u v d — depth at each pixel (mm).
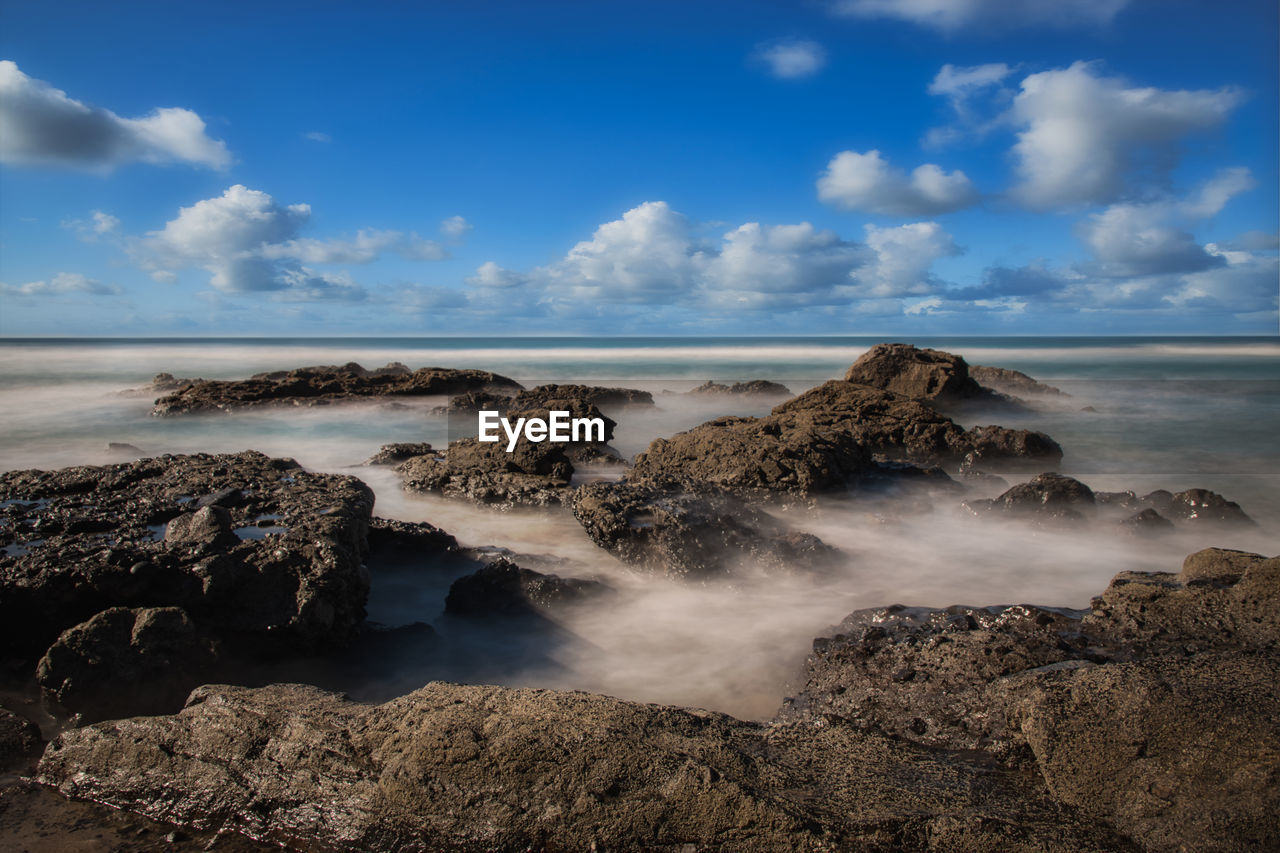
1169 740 3000
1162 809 2834
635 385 36688
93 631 4680
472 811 3164
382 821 3238
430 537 8117
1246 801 2740
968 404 21891
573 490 10188
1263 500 11930
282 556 5672
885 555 8281
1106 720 3154
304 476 7848
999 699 3725
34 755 4133
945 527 9430
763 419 12820
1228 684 3156
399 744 3455
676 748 3357
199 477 7648
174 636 4844
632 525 7703
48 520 6223
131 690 4637
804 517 9633
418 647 5930
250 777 3541
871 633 4789
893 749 3559
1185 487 12945
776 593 7051
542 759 3260
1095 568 7965
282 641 5426
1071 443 17703
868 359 22625
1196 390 28500
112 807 3645
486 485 10727
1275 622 3926
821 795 3119
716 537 7613
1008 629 4605
